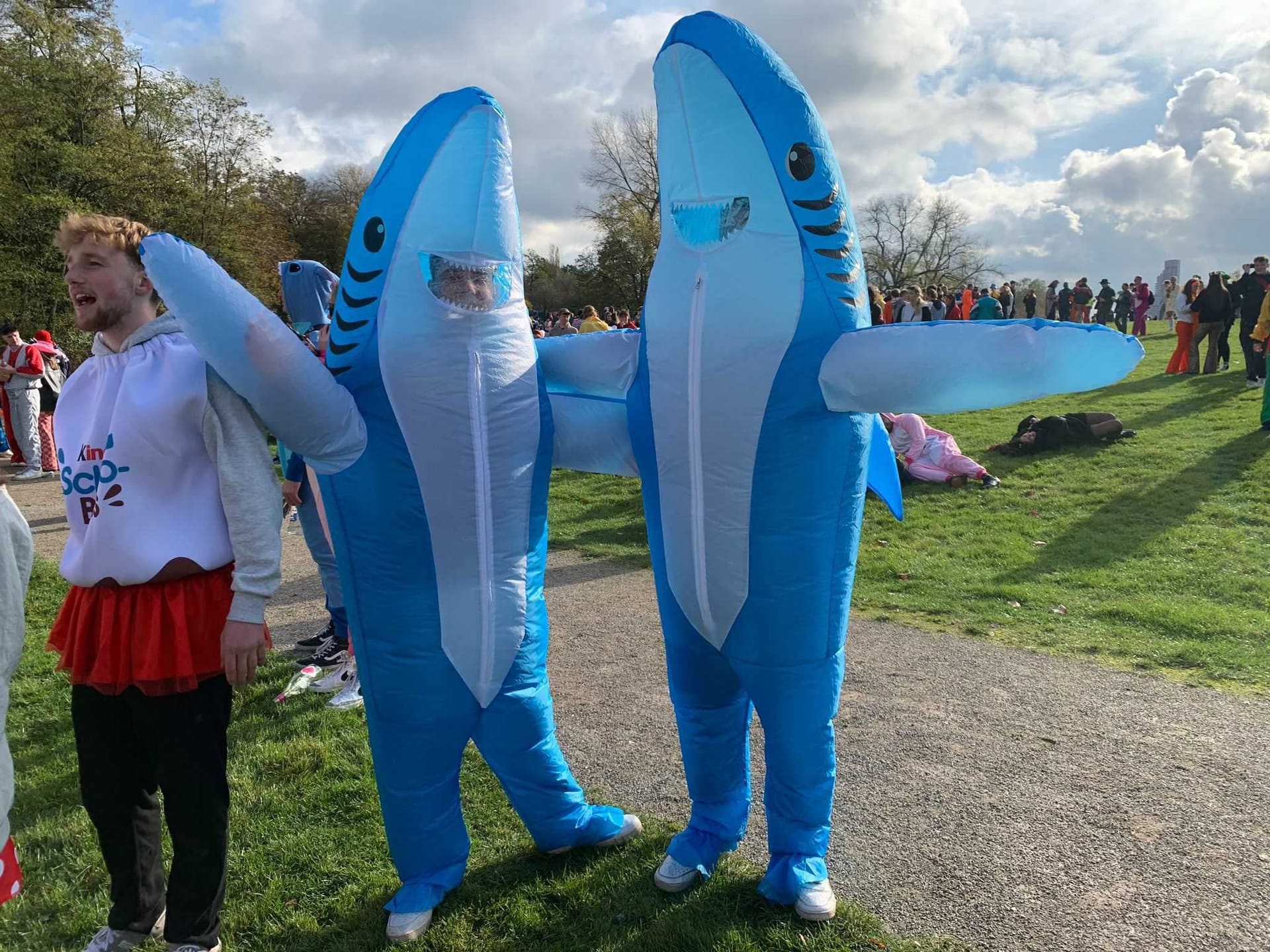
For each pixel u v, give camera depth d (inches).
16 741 143.3
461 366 82.7
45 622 207.5
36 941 93.7
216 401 77.4
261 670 169.9
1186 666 161.5
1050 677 158.7
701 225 83.4
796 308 82.0
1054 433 346.0
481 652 88.1
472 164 82.3
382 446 83.7
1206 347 657.0
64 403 81.2
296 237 1611.7
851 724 141.3
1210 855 102.3
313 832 112.3
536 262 1943.9
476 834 110.5
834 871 101.0
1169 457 315.9
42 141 764.0
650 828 109.9
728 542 85.7
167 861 106.2
